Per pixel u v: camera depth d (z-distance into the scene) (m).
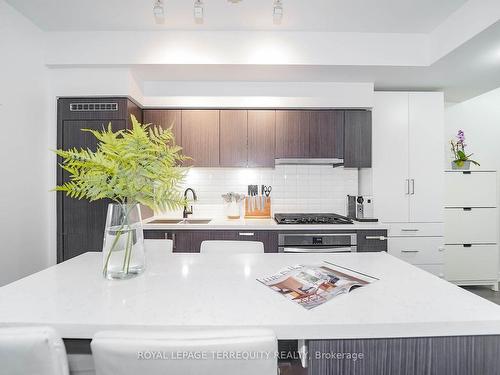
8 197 2.20
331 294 0.99
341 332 0.79
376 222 2.79
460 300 0.94
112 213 1.15
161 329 0.78
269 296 0.98
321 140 2.95
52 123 2.62
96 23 2.39
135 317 0.82
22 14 2.27
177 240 2.65
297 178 3.25
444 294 0.99
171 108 2.93
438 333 0.80
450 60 2.44
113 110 2.61
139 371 0.61
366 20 2.34
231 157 2.93
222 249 1.73
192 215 3.20
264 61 2.52
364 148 2.95
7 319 0.81
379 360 0.82
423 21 2.35
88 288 1.05
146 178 1.15
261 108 2.94
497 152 3.72
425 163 3.01
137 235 1.19
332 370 0.81
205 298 0.96
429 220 2.99
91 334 0.79
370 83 2.95
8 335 0.63
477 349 0.83
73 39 2.51
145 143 1.10
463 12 2.14
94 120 2.62
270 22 2.38
